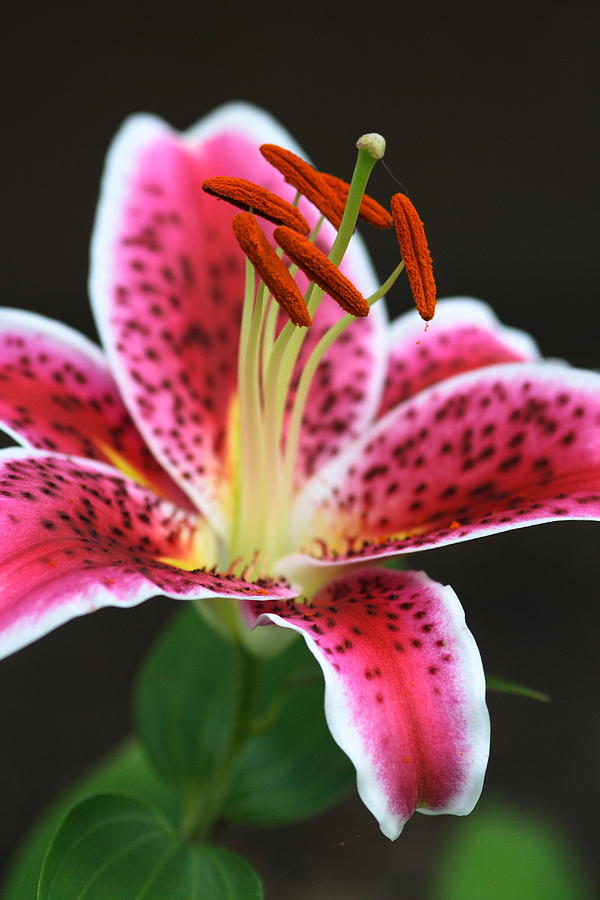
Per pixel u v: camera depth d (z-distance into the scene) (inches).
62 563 18.1
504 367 20.6
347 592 19.5
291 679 20.8
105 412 21.0
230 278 21.5
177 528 20.1
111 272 21.0
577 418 20.1
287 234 19.2
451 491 20.4
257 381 20.2
